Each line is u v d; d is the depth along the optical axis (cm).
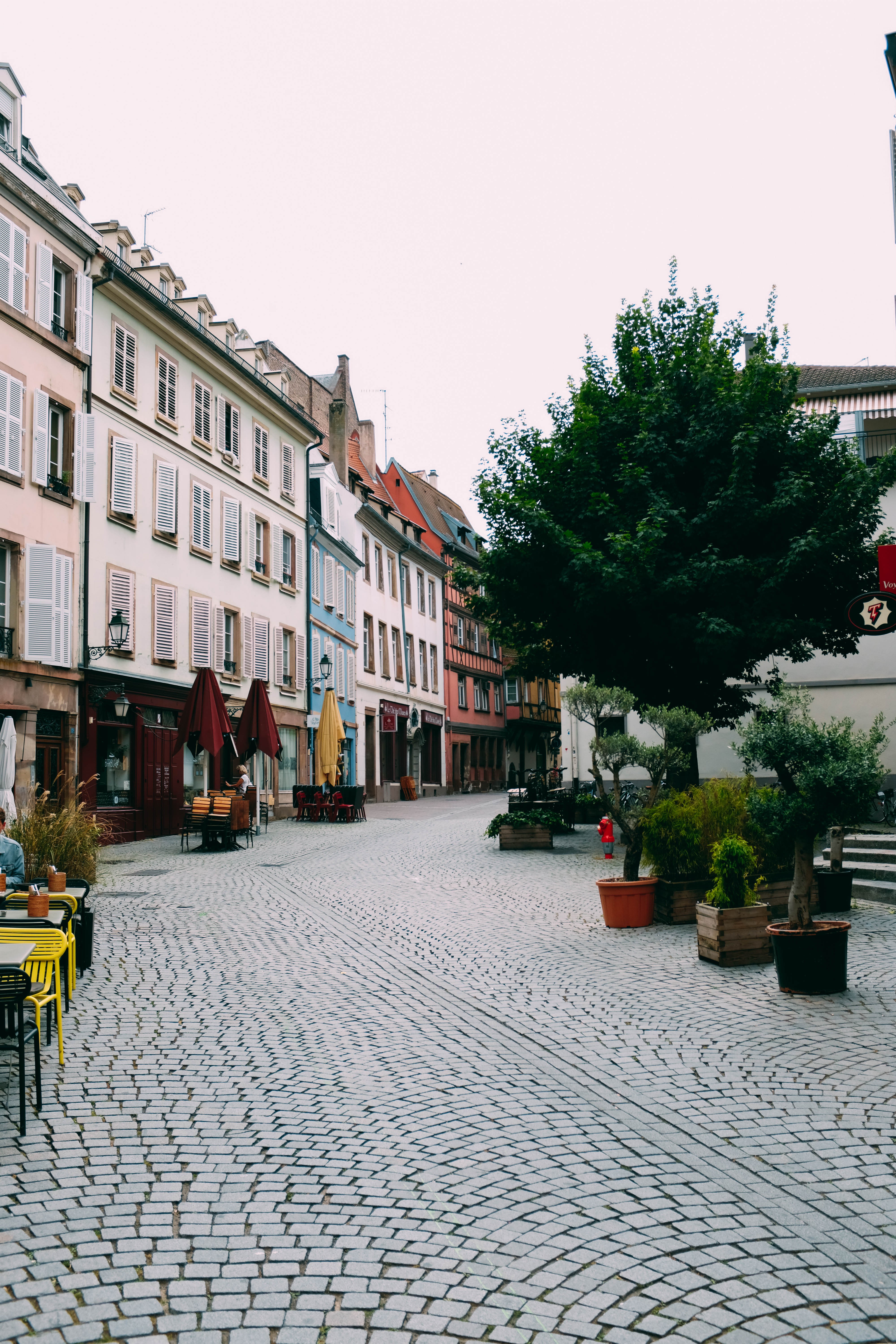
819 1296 397
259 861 2022
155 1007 874
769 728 890
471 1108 618
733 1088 648
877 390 2611
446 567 5878
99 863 1897
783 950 878
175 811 2716
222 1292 400
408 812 3659
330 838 2502
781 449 1872
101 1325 376
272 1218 465
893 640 2538
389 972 1013
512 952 1105
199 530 2923
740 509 1791
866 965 963
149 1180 509
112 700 2370
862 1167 522
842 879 1241
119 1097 639
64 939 717
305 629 3694
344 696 4253
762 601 1778
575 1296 398
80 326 2331
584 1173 518
